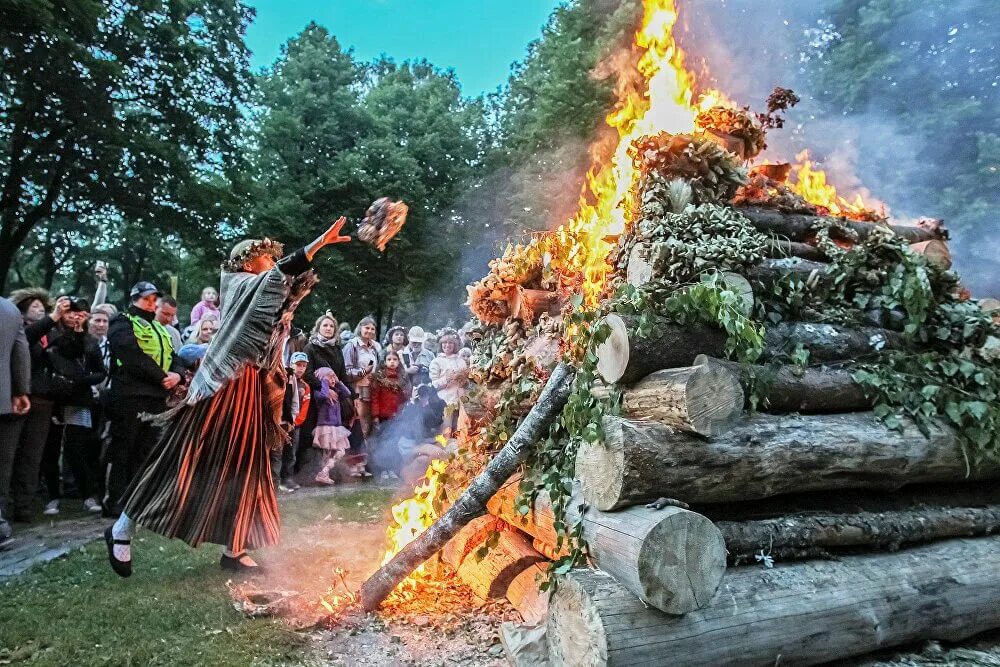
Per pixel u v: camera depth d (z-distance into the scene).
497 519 3.79
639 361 2.66
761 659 2.38
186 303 29.42
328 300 22.89
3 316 4.54
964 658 2.74
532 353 3.72
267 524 3.73
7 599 3.39
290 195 22.55
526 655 2.62
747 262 2.99
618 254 3.46
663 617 2.27
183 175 16.02
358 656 2.85
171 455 3.54
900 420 2.92
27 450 5.45
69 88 13.27
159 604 3.34
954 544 3.01
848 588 2.59
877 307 3.37
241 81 17.84
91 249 28.55
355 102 26.42
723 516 2.69
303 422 7.51
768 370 2.80
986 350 3.23
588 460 2.57
